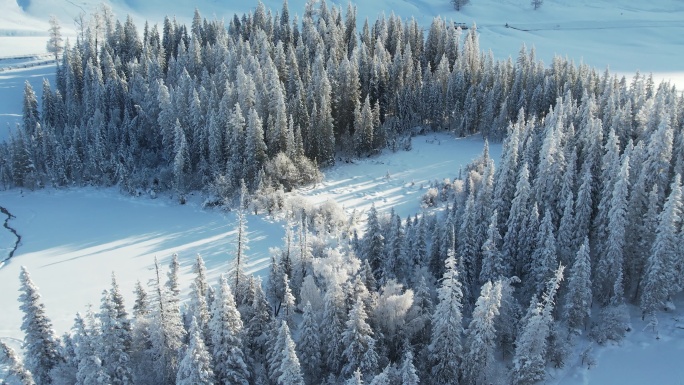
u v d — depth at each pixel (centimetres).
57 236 8150
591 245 6606
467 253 6241
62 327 5866
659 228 5759
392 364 5303
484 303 4962
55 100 12069
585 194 6325
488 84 12531
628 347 5800
